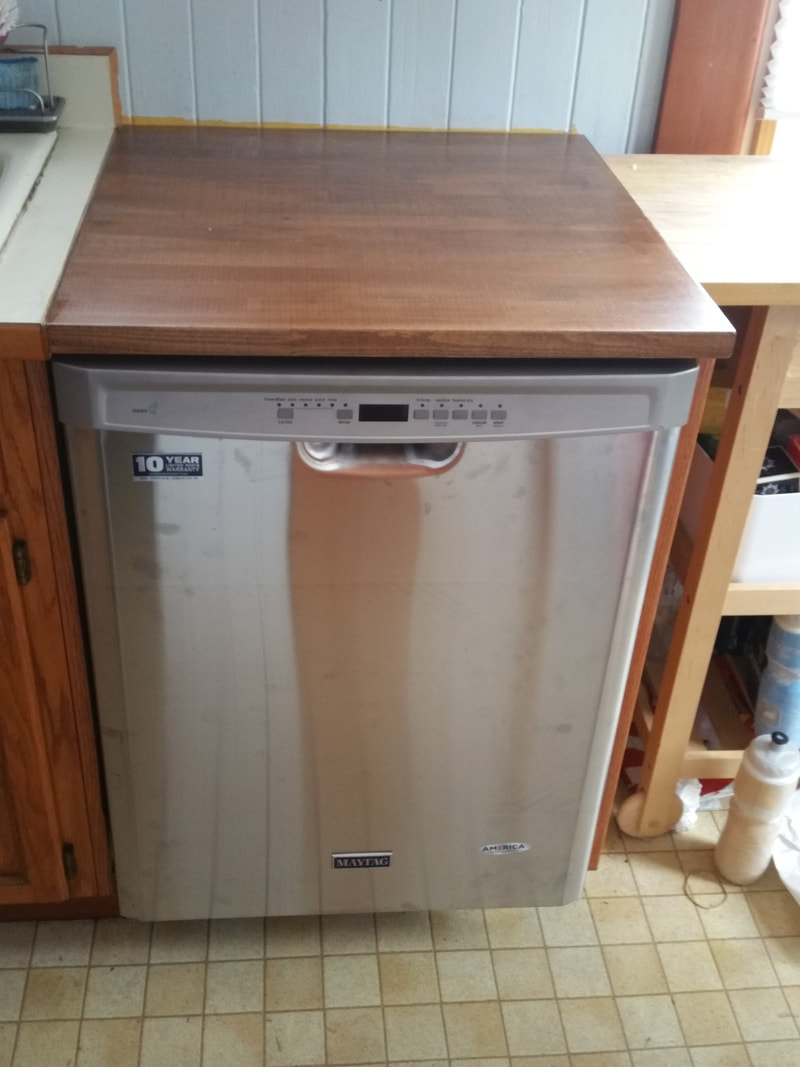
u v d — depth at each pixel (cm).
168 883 140
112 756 127
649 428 105
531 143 156
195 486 105
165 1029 140
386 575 113
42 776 129
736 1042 142
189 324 96
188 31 147
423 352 99
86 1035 139
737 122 158
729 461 133
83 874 141
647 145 162
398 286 106
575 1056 140
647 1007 146
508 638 119
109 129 150
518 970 150
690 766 163
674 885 163
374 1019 143
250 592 113
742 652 185
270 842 137
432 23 149
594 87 156
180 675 119
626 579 116
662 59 154
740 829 157
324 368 100
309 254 113
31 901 143
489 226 123
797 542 145
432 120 158
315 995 146
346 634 117
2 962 147
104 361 99
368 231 120
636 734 180
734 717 176
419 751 129
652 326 100
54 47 146
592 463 107
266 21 147
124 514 106
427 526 109
